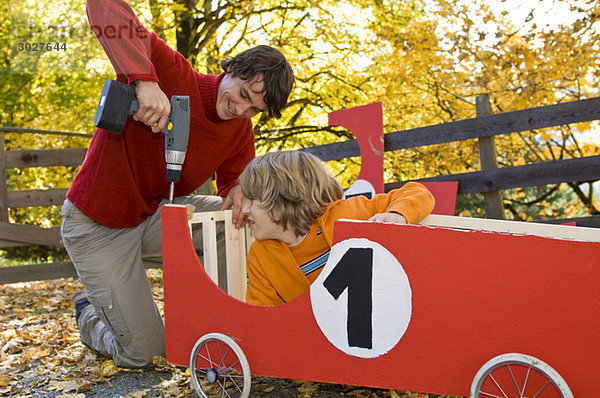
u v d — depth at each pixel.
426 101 7.75
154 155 2.21
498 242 1.39
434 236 1.45
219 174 2.68
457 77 7.17
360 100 8.39
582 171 3.88
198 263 1.79
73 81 9.02
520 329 1.38
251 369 1.71
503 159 8.00
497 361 1.38
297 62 8.28
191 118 2.22
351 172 8.83
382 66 7.87
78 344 2.73
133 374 2.24
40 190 4.95
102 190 2.16
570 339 1.34
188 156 2.33
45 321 3.55
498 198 4.20
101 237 2.23
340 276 1.56
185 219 1.80
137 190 2.23
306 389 1.95
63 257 8.96
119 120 1.75
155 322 2.29
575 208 7.97
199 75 2.29
